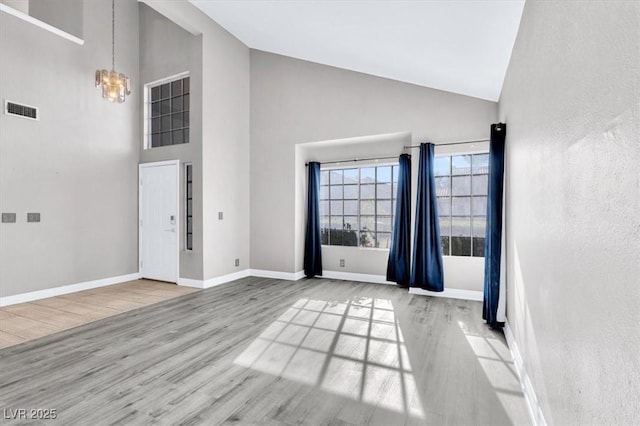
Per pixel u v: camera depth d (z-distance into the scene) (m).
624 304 0.81
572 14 1.21
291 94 5.39
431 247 4.30
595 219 1.00
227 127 5.24
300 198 5.54
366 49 3.53
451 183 4.44
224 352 2.59
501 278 3.09
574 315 1.18
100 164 4.92
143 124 5.47
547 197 1.57
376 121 4.76
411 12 2.34
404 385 2.11
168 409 1.83
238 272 5.44
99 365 2.37
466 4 2.08
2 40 3.85
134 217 5.40
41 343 2.77
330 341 2.82
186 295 4.37
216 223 5.00
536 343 1.79
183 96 5.18
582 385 1.10
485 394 2.01
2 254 3.86
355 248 5.29
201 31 4.74
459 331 3.06
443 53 2.97
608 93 0.90
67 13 4.76
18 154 3.99
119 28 5.23
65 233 4.47
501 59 2.81
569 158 1.24
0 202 3.84
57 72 4.40
